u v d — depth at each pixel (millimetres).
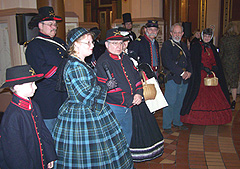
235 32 5809
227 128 4703
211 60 4734
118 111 2879
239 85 6984
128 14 5699
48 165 2342
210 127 4766
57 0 3998
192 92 4637
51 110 2883
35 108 2254
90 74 2439
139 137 3213
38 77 2119
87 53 2469
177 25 4301
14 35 4051
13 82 2006
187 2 12039
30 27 3041
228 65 5809
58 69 2518
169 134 4418
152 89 3164
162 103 3344
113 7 14961
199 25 12070
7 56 4523
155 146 3293
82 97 2346
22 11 3971
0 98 4414
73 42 2414
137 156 3209
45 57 2816
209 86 4652
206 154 3664
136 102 2887
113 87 2680
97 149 2377
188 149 3832
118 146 2533
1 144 1988
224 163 3408
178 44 4348
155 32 4395
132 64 3088
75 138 2379
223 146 3930
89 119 2393
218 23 9641
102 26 17031
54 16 2939
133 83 2943
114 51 2863
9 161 1957
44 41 2904
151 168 3295
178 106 4668
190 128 4734
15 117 2002
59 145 2439
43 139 2270
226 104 4730
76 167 2371
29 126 2094
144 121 3273
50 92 2855
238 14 9922
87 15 16969
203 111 4609
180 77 4285
